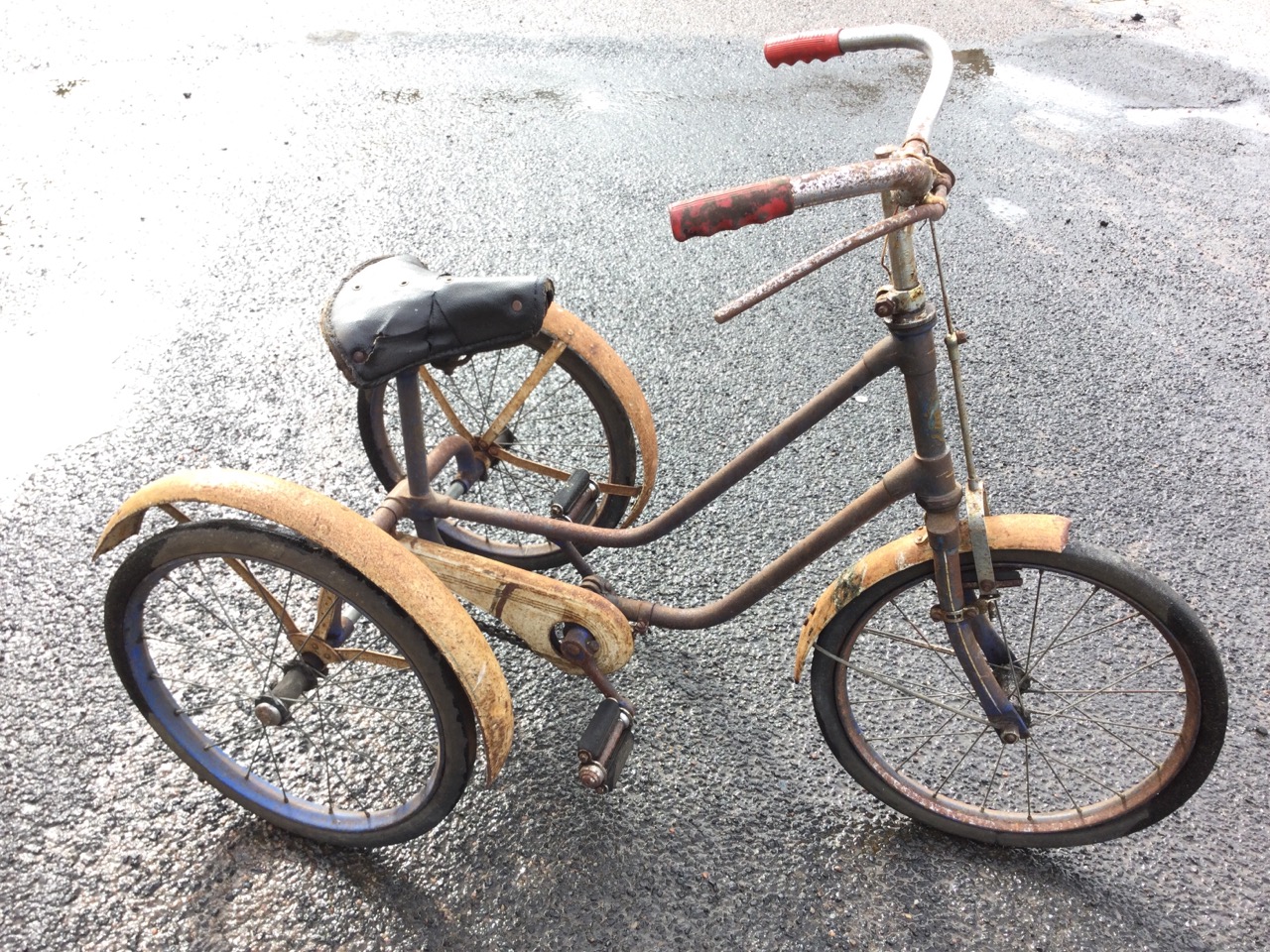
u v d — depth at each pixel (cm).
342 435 341
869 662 281
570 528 227
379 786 243
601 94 554
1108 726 265
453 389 353
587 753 220
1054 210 483
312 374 363
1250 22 700
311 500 192
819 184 155
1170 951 218
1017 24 680
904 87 584
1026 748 248
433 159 488
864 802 247
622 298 410
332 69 562
